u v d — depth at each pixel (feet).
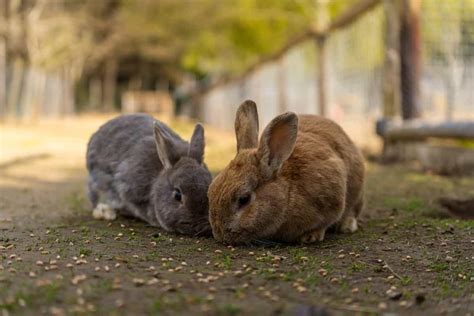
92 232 5.21
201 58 29.14
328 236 5.21
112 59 34.99
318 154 4.98
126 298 3.90
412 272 4.43
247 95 21.61
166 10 25.11
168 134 5.70
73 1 23.66
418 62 9.59
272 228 4.84
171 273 4.27
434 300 4.04
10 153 11.28
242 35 22.94
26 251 4.66
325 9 13.01
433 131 8.35
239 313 3.78
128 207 5.62
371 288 4.18
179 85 43.73
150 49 29.73
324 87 12.78
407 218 5.76
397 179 7.68
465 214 6.23
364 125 11.05
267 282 4.18
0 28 19.93
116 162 5.73
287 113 4.78
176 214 5.16
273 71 18.02
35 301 3.85
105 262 4.43
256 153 4.85
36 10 20.67
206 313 3.76
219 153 10.84
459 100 9.65
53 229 5.29
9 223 5.53
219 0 23.25
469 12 9.57
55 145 13.32
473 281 4.30
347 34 11.78
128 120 5.95
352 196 5.29
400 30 9.55
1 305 3.81
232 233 4.80
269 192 4.81
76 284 4.06
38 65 22.40
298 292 4.08
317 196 4.90
